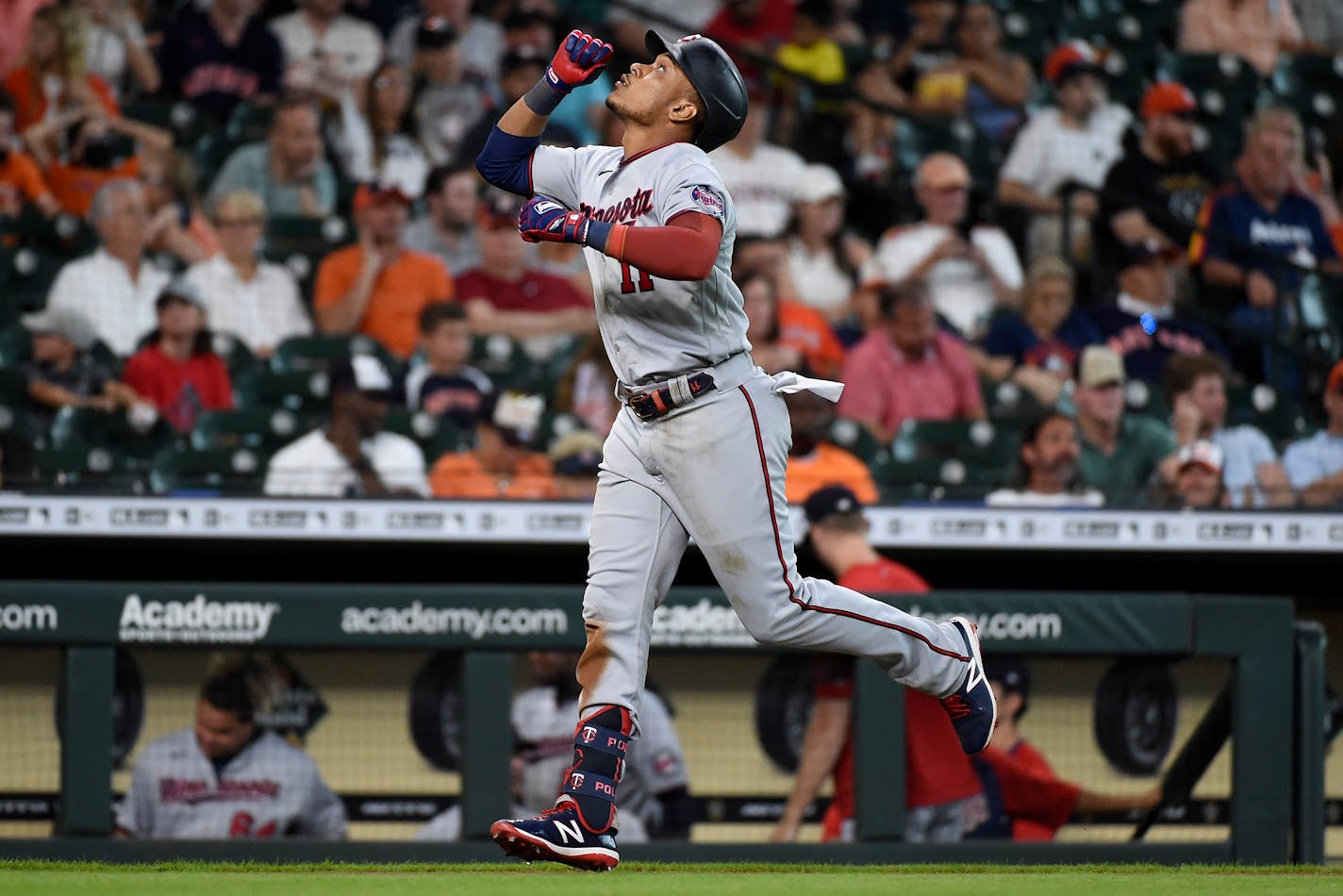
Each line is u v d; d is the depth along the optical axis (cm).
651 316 1145
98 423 2681
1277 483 2905
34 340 2723
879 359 2867
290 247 2945
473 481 2636
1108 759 2170
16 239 2861
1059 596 2152
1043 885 1315
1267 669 2178
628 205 1151
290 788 2083
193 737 2064
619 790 2119
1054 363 2972
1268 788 2170
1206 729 2195
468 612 2088
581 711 1187
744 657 2142
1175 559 2816
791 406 2780
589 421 2775
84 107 3019
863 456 2783
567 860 1145
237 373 2769
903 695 2094
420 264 2912
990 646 2134
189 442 2694
